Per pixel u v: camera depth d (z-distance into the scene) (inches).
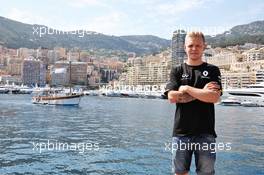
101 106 3897.6
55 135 1331.2
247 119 2438.5
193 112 245.0
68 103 3535.9
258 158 861.2
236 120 2326.5
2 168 724.0
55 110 2979.8
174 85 247.8
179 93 240.4
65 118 2212.1
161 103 5083.7
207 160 245.8
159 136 1315.2
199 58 250.4
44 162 790.5
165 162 791.1
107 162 791.1
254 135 1427.2
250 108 4153.5
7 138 1216.2
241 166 761.6
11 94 7401.6
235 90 5002.5
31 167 737.0
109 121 2049.7
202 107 245.0
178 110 250.7
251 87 5059.1
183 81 248.2
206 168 246.5
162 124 1863.9
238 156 888.3
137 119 2224.4
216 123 2049.7
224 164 780.6
